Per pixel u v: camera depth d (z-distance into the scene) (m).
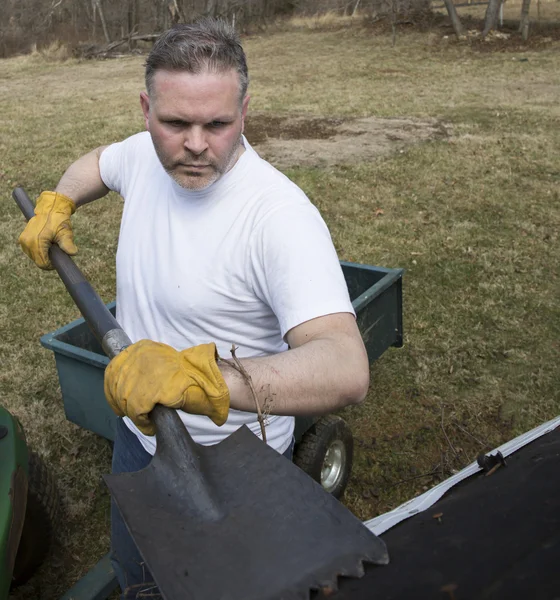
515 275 5.19
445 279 5.16
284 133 9.56
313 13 26.80
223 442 1.36
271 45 20.98
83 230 6.16
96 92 13.86
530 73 14.21
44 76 17.08
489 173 7.49
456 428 3.60
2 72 18.30
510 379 3.98
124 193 2.13
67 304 4.90
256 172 1.65
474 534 1.11
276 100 12.08
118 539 1.98
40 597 2.67
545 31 18.59
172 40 1.49
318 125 9.98
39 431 3.56
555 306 4.74
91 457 3.40
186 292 1.70
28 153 8.85
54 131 10.10
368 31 21.72
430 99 11.80
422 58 16.98
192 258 1.68
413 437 3.54
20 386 3.95
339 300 1.46
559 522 1.09
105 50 20.83
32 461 2.55
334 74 15.06
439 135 9.16
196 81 1.48
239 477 1.28
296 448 2.82
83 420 2.80
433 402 3.79
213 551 1.15
